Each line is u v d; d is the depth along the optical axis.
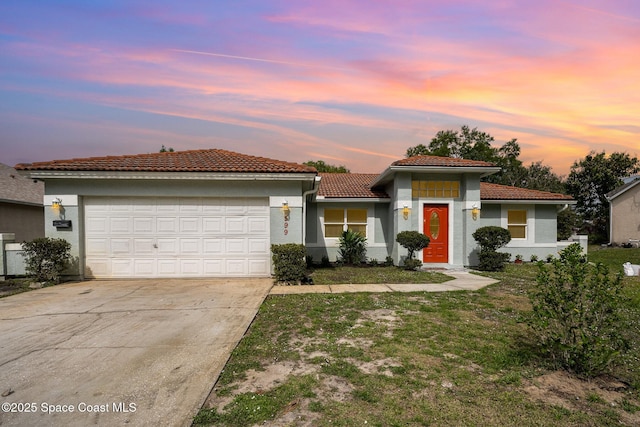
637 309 7.00
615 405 3.43
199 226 10.16
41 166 9.34
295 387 3.73
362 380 3.89
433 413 3.26
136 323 5.94
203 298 7.72
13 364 4.29
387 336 5.31
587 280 4.21
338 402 3.45
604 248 25.66
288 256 9.40
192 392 3.61
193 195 10.03
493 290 8.72
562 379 3.96
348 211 15.02
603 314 4.13
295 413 3.26
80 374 4.02
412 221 13.32
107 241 9.98
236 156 11.69
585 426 3.08
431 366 4.27
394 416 3.21
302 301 7.43
